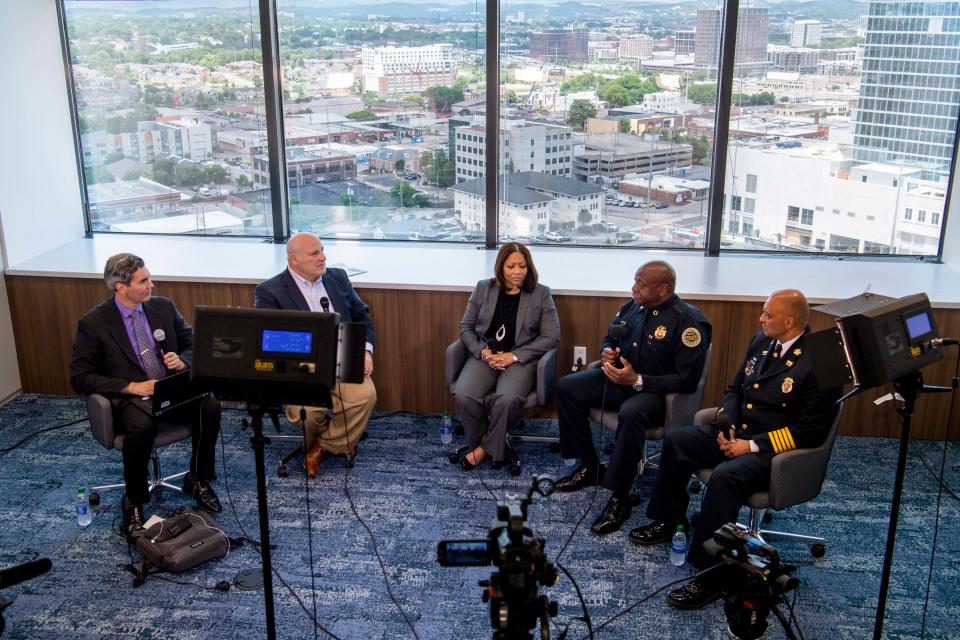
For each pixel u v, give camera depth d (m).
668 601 3.30
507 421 4.20
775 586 2.54
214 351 2.59
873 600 3.33
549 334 4.32
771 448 3.37
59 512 3.96
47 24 5.36
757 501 3.35
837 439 4.65
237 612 3.26
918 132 4.99
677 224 5.37
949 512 3.95
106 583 3.45
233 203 5.68
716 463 3.57
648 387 3.84
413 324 4.76
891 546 2.85
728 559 2.59
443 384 4.85
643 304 3.90
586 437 4.09
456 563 2.25
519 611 2.17
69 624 3.20
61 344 5.14
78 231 5.73
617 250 5.41
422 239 5.61
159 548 3.50
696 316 3.88
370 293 4.74
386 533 3.77
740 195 5.25
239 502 4.03
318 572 3.50
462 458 4.39
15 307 5.10
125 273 3.80
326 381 2.55
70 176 5.63
